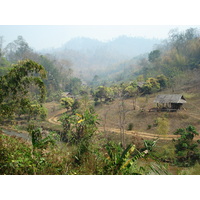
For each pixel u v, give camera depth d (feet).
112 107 110.32
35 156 20.97
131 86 134.31
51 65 216.95
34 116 88.79
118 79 282.77
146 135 68.95
